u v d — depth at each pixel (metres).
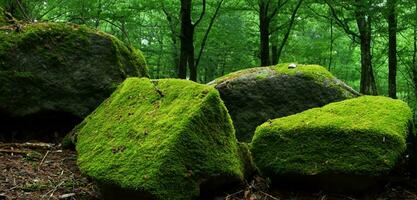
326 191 4.20
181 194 3.73
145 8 14.70
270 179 4.39
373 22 14.12
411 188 4.39
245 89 6.22
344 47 23.22
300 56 20.56
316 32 22.39
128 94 5.02
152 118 4.25
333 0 13.39
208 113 4.04
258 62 21.06
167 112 4.21
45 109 5.94
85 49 6.31
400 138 4.10
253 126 6.12
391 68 14.14
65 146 5.62
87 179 4.58
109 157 4.05
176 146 3.75
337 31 20.55
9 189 4.14
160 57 20.64
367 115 4.40
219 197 4.13
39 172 4.71
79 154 4.52
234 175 4.09
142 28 19.42
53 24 6.36
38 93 5.94
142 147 3.91
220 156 4.03
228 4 16.62
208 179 3.92
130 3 14.10
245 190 4.29
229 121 4.29
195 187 3.81
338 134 4.14
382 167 3.97
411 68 17.09
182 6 13.38
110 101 5.36
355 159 4.03
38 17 11.54
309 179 4.18
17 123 5.90
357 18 13.67
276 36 17.45
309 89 6.22
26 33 6.07
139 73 6.82
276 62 17.23
